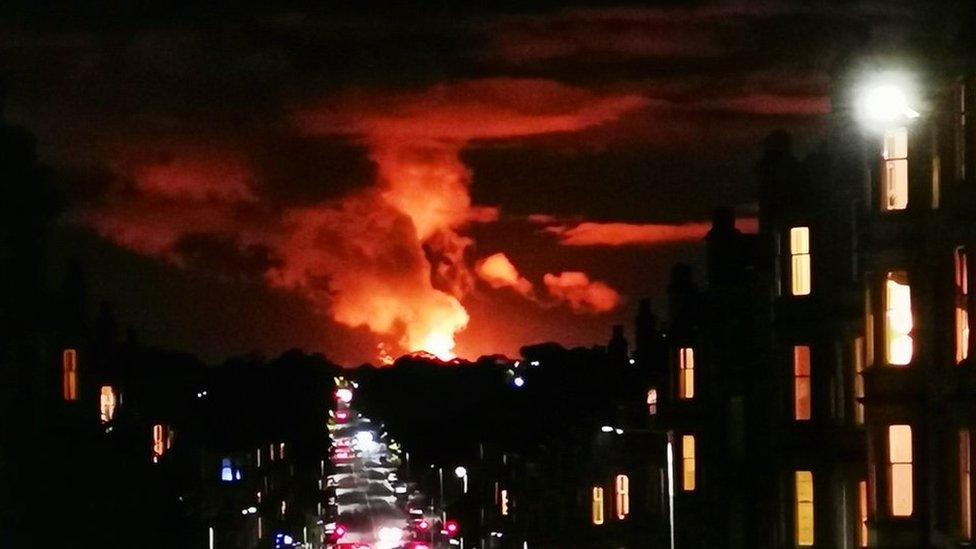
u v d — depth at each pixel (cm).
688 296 7388
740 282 6444
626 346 11150
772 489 5884
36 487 7031
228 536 11888
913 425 4081
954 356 3912
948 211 3875
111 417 8350
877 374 4122
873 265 4188
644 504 8038
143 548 7956
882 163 4206
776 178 5788
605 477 8506
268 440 15675
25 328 6981
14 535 6769
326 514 17638
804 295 5234
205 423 12062
